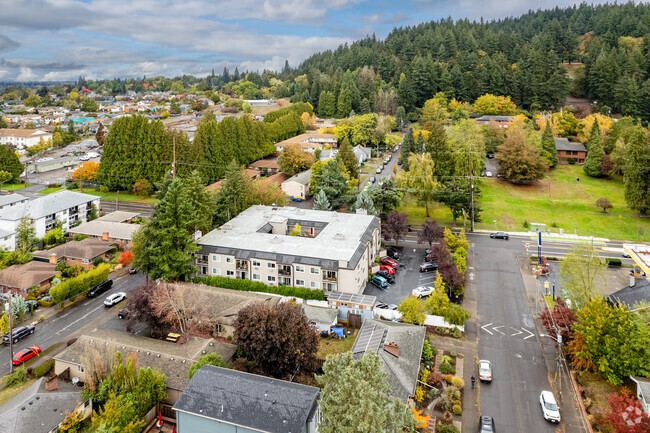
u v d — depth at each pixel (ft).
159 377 142.20
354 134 546.26
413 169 325.42
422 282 234.79
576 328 158.10
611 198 350.02
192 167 393.29
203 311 182.19
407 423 100.27
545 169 373.61
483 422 132.05
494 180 392.47
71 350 160.86
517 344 180.14
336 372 107.96
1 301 214.48
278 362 148.46
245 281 219.41
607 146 426.51
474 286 231.71
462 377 159.22
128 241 281.95
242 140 457.27
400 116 613.52
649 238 295.28
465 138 386.93
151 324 179.11
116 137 403.34
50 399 132.98
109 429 114.42
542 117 525.75
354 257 215.31
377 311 198.59
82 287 217.36
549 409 139.23
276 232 266.36
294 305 171.63
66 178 448.24
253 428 114.73
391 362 143.95
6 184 441.68
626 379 152.25
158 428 136.36
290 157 431.43
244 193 303.07
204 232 265.13
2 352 175.11
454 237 260.21
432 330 190.29
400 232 279.08
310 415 117.08
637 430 112.47
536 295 220.43
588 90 622.54
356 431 95.09
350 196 324.80
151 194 402.31
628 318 150.71
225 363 153.38
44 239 286.25
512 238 299.17
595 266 190.29
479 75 634.84
